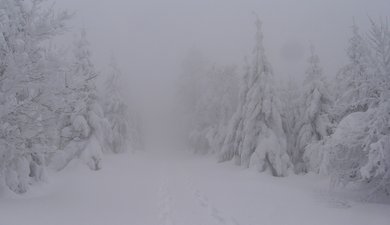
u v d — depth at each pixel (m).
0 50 10.52
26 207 9.89
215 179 20.06
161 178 20.50
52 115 11.34
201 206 12.26
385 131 11.14
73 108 13.28
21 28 11.05
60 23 11.26
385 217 10.02
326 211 11.19
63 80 11.27
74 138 23.52
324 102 23.50
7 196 10.97
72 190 14.35
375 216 10.20
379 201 12.18
